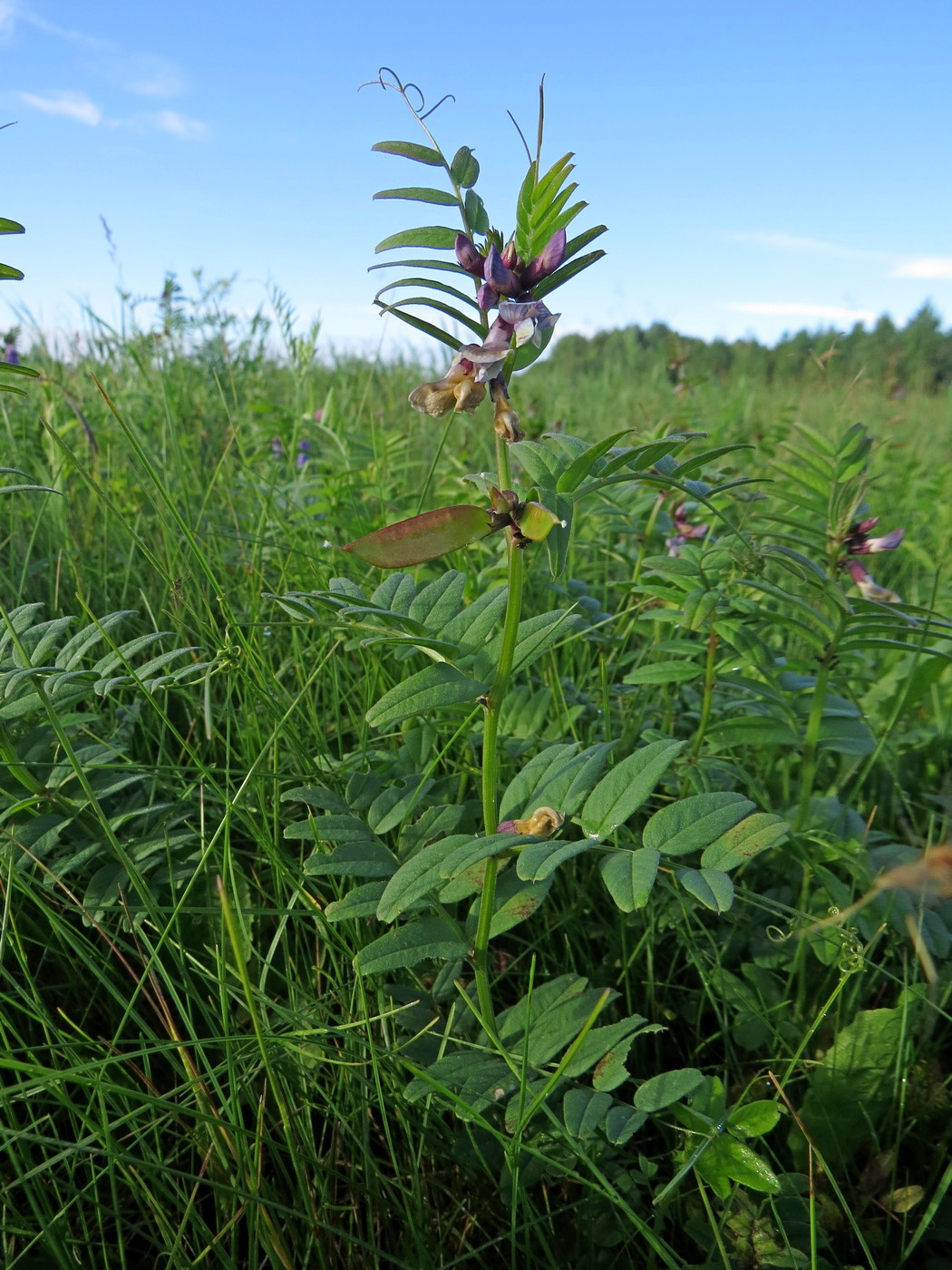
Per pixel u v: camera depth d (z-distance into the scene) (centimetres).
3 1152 186
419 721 253
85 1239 167
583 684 324
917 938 181
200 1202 188
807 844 245
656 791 277
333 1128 192
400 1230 187
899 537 253
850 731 255
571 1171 159
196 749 264
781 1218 177
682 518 349
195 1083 169
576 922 245
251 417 559
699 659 274
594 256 160
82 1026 213
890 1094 194
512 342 149
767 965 236
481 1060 183
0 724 206
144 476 427
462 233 161
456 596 194
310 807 245
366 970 172
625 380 1010
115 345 563
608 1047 174
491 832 175
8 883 188
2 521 402
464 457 509
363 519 377
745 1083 214
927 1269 181
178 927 206
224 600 262
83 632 213
